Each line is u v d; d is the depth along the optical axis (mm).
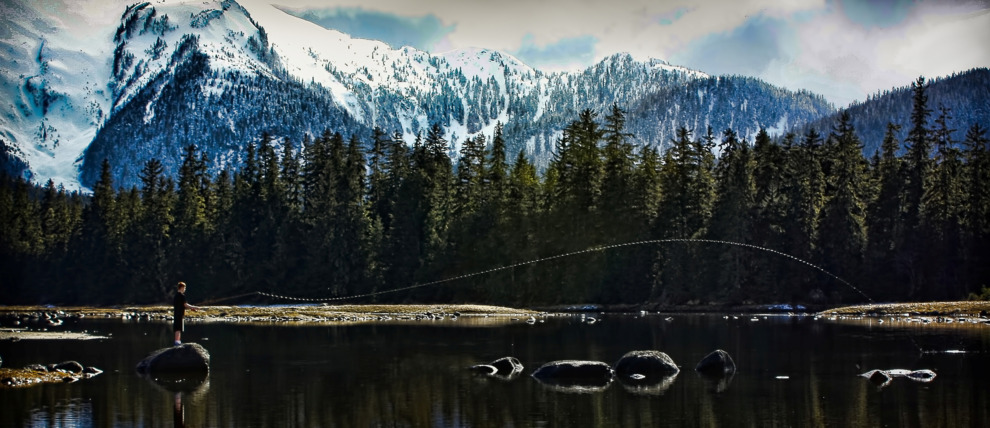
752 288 92625
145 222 119500
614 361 36031
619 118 106188
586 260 98000
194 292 114250
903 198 94062
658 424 22906
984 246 89750
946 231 90625
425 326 58750
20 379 29375
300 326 58938
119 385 28953
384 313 74938
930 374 30297
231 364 34875
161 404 25594
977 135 97562
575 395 27094
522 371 32781
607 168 101062
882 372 30000
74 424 22750
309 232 109562
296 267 110562
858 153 101688
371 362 35562
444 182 114625
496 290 100688
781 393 27344
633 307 93125
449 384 29391
